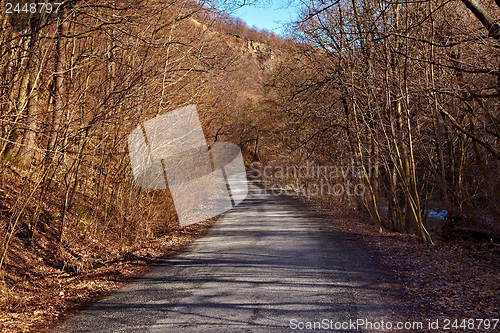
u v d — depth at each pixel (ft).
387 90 38.19
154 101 33.06
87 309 17.17
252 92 86.02
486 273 21.50
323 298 17.81
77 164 27.17
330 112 50.29
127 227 31.94
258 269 23.54
